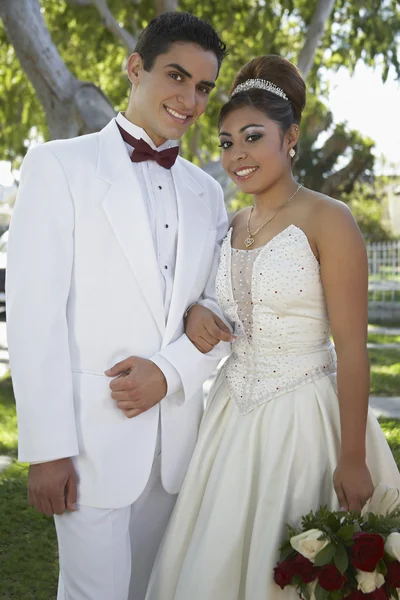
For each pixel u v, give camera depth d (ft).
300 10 31.55
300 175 63.52
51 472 7.36
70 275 7.61
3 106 36.17
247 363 8.11
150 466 7.89
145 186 8.09
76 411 7.62
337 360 7.61
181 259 8.07
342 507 7.44
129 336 7.78
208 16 32.01
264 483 7.57
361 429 7.47
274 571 7.11
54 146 7.80
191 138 39.24
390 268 54.65
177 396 8.17
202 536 7.77
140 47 8.00
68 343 7.62
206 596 7.54
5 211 63.10
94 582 7.64
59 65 21.65
